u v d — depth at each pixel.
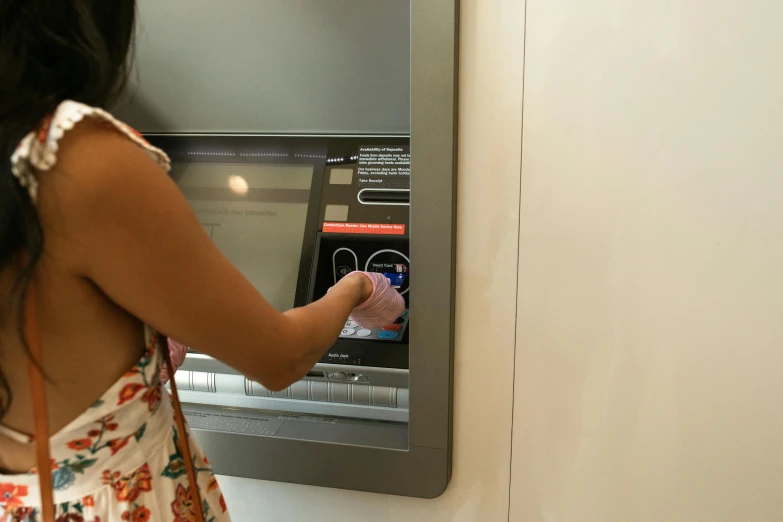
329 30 0.95
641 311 0.91
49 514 0.55
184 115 1.16
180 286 0.51
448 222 0.88
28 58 0.47
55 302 0.52
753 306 0.88
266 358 0.59
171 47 1.03
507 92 0.86
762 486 0.94
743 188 0.85
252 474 1.04
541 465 0.99
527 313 0.93
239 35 0.99
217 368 1.09
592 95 0.85
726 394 0.92
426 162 0.87
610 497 0.99
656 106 0.84
